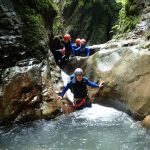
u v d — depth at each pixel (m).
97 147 3.52
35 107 4.40
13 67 4.58
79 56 6.70
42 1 6.04
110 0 12.45
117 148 3.47
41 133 3.97
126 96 4.49
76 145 3.59
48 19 6.36
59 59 6.60
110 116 4.48
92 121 4.32
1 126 4.18
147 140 3.65
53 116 4.43
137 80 4.44
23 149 3.51
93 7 12.34
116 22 12.01
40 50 5.12
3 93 4.26
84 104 4.77
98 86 4.77
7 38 4.72
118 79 4.72
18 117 4.27
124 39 6.29
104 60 5.18
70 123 4.28
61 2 12.62
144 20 6.25
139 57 4.61
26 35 5.02
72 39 12.22
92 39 12.17
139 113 4.20
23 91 4.38
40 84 4.61
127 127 4.06
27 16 5.26
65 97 4.91
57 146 3.57
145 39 5.30
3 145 3.63
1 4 4.91
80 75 4.59
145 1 6.73
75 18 12.28
